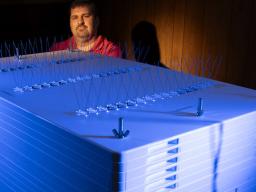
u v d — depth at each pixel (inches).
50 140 31.0
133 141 27.7
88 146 27.7
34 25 78.2
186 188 30.4
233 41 65.4
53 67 46.0
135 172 27.1
